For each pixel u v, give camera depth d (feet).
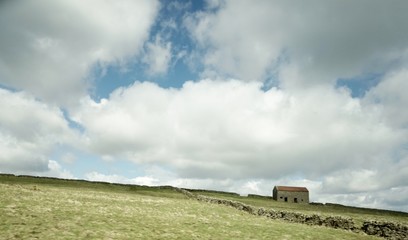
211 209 149.79
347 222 106.11
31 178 288.71
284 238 78.95
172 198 215.31
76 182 309.42
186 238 69.41
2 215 71.10
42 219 72.43
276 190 397.19
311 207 278.26
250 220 117.80
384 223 95.55
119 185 341.21
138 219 90.94
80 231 64.49
